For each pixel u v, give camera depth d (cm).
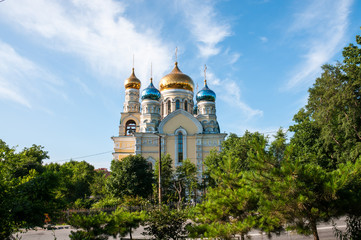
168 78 6688
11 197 1078
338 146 3428
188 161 4797
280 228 1270
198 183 4941
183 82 6631
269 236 1292
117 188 4231
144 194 4256
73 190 5484
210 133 5722
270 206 1142
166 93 6638
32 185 1158
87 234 1563
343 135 3275
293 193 1114
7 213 1030
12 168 1357
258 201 1318
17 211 1034
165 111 6544
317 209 1091
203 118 6069
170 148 5591
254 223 1239
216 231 1248
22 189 1146
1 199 1066
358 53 3119
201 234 1366
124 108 7062
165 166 4600
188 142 5638
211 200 1575
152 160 5491
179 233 1750
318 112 3266
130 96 7050
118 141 6462
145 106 6031
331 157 3697
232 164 1670
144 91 6203
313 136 3931
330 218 1168
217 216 1440
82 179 6262
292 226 1194
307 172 1117
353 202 1079
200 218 1559
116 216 1780
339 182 1063
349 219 1295
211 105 6203
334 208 1120
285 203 1113
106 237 1664
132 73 7356
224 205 1434
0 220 1027
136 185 4216
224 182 1606
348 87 2870
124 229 1773
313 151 3747
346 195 1105
